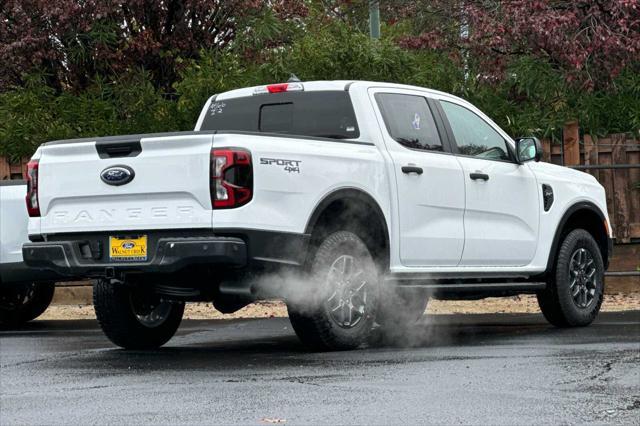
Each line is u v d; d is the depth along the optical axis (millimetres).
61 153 19969
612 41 33562
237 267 18797
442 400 14570
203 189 18547
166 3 41438
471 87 37531
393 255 21078
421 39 37188
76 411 14375
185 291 19750
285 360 19016
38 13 40188
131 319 21484
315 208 19484
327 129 21672
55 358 20500
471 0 37438
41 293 29828
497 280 24062
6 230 26969
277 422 13297
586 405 14125
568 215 24922
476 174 22781
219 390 15688
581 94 36344
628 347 20203
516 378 16375
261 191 18688
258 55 40969
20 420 13891
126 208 19219
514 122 36375
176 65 41531
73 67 41500
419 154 21859
